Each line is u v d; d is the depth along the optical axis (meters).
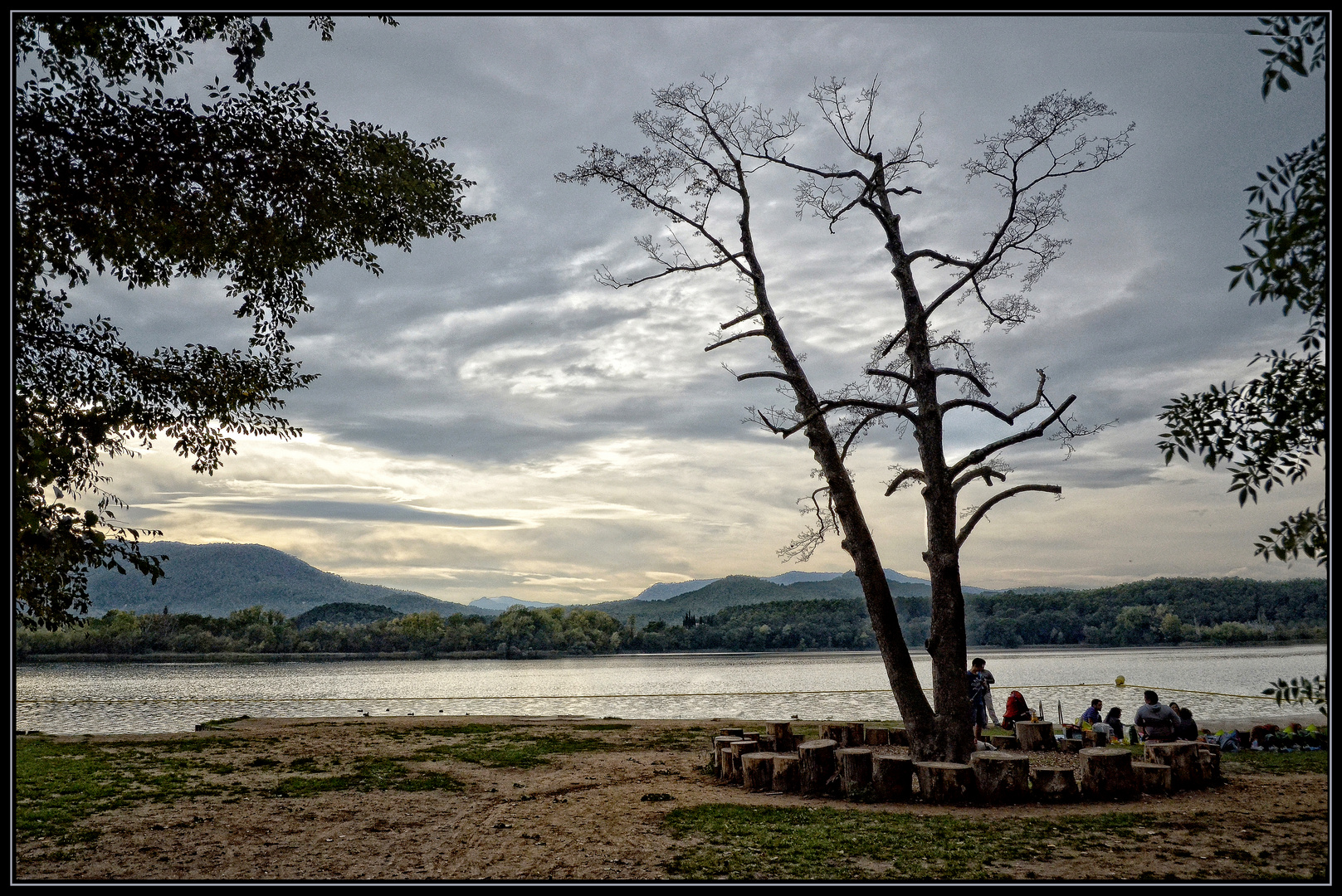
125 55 10.16
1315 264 6.36
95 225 10.12
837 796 11.78
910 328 15.00
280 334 12.65
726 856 8.55
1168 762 11.96
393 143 11.69
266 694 54.28
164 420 11.92
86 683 72.56
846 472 14.98
